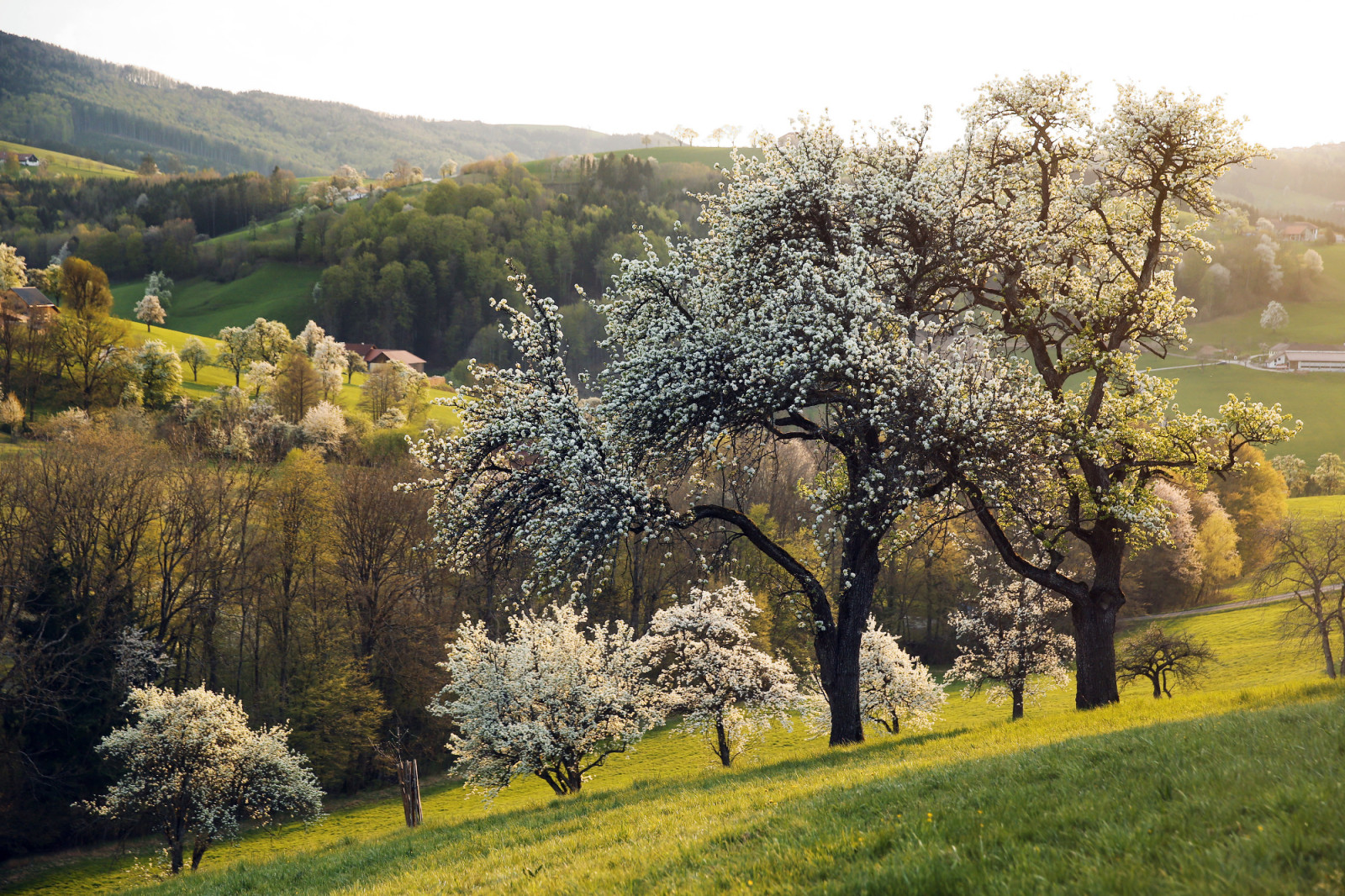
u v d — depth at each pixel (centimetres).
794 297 1866
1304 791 675
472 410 1998
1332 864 547
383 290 19450
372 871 1354
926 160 2217
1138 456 2156
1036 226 2103
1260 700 1541
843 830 802
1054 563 2142
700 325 1927
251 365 14388
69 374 10494
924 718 5456
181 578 6047
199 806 3906
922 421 1725
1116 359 2091
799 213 2098
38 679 4581
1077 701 2133
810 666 5819
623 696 3834
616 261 2097
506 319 18575
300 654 6156
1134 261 2388
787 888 672
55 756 4734
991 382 1816
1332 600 6462
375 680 6178
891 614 8375
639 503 1817
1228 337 19188
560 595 4475
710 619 4759
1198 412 2102
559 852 1070
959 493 2044
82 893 4066
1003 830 708
